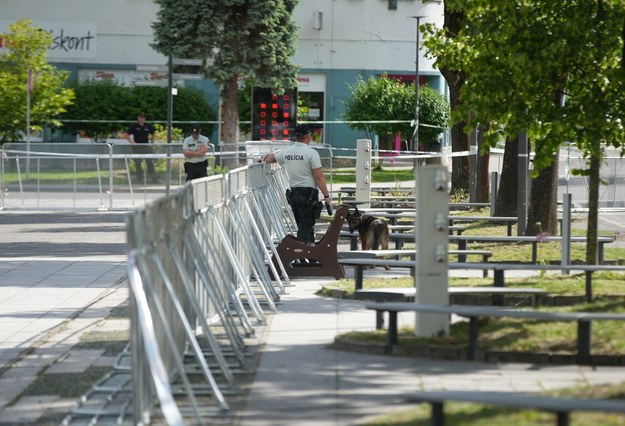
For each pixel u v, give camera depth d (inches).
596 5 1454.2
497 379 922.1
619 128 1510.8
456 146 3262.8
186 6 4089.6
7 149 3240.7
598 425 703.7
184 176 3179.1
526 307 1307.8
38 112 4077.3
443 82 5772.6
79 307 1435.8
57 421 848.9
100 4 5433.1
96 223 2802.7
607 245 2164.1
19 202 3184.1
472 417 757.9
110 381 983.6
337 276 1670.8
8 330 1259.8
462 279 1558.8
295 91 3191.4
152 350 741.3
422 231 1077.8
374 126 4995.1
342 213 1663.4
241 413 817.5
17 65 4045.3
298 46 5620.1
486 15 1507.1
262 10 4087.1
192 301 940.6
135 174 3184.1
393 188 3398.1
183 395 893.8
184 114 5113.2
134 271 768.9
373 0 5629.9
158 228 918.4
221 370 958.4
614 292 1400.1
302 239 1798.7
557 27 1465.3
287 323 1262.3
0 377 1008.9
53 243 2306.8
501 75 1514.5
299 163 1803.6
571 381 910.4
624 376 928.9
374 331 1139.3
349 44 5639.8
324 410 817.5
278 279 1537.9
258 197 1829.5
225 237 1300.4
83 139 5177.2
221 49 4097.0
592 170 1518.2
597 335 1053.2
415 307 1021.2
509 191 2431.1
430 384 905.5
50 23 5423.2
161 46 4133.9
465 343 1039.0
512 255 1905.8
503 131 1561.3
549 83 1517.0
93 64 5467.5
